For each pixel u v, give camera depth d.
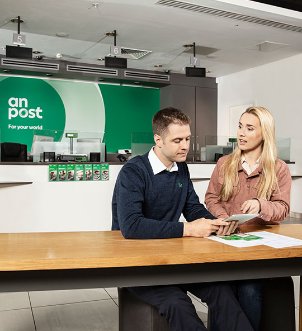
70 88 9.91
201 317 2.83
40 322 2.74
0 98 9.28
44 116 9.70
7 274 1.48
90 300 3.19
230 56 8.36
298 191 7.73
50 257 1.45
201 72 7.59
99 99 10.16
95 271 1.56
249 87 9.43
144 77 9.27
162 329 1.81
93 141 6.68
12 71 8.27
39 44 7.74
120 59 7.18
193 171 6.21
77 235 1.92
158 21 6.27
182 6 5.61
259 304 1.92
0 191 4.95
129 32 6.87
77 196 5.25
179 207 2.12
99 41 7.45
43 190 5.10
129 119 10.46
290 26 6.38
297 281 3.61
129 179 1.93
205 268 1.68
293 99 8.21
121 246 1.67
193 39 7.21
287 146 7.61
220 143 9.95
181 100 9.98
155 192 2.00
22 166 5.00
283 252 1.65
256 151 2.40
